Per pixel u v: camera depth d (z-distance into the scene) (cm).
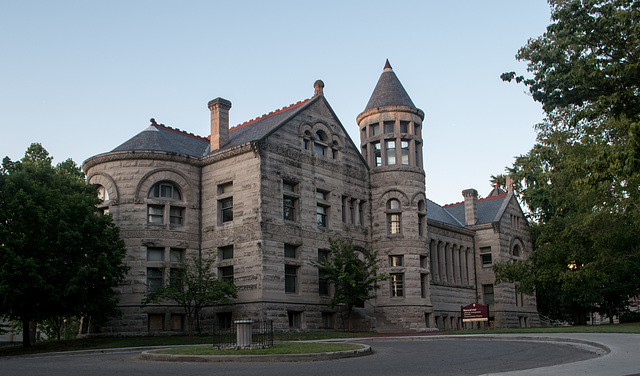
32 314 3238
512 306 6162
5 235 3114
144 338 3659
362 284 4069
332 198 4581
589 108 2923
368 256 4575
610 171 1878
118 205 4106
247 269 3972
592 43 2934
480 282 6172
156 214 4166
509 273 5147
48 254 3262
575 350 2298
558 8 3203
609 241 4344
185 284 3953
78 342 3553
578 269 4628
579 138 4347
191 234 4244
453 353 2270
